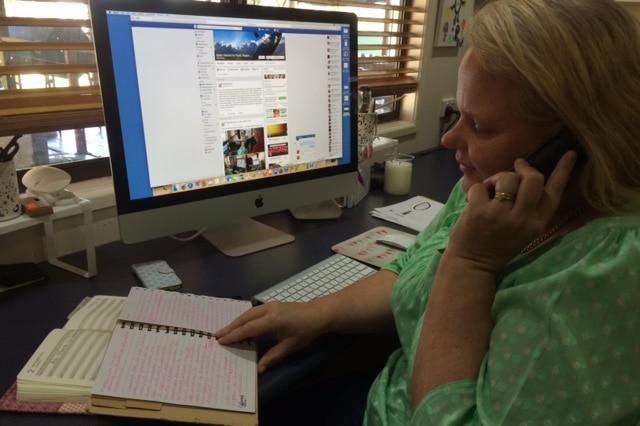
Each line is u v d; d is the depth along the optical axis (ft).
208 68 3.24
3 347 2.45
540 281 1.82
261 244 3.78
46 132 3.59
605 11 1.77
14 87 3.54
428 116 7.58
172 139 3.19
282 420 3.10
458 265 2.03
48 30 3.73
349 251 3.67
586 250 1.84
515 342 1.81
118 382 2.01
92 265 3.21
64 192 3.26
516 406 1.73
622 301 1.69
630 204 1.88
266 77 3.52
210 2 3.16
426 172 6.24
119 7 2.83
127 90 2.96
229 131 3.43
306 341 2.54
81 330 2.40
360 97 4.81
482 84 1.90
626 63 1.75
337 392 3.31
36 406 1.99
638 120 1.79
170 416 1.95
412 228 4.25
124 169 3.03
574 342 1.67
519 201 1.88
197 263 3.49
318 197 4.06
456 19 7.37
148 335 2.34
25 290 3.03
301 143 3.84
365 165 4.94
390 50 6.96
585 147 1.84
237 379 2.21
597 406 1.64
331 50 3.84
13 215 3.04
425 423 1.89
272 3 5.09
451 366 1.94
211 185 3.43
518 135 1.90
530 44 1.74
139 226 3.16
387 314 2.83
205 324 2.54
